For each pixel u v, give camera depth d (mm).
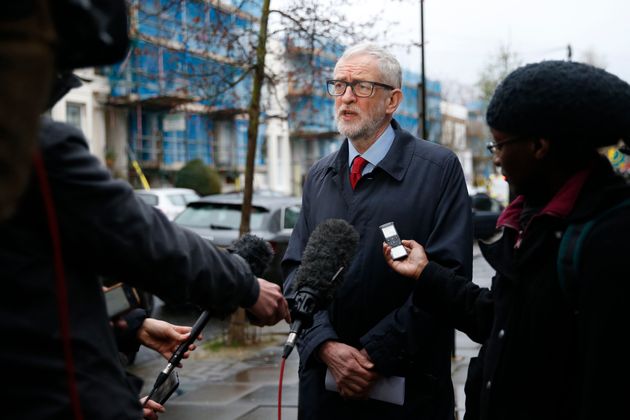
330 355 2656
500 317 1753
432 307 2311
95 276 1476
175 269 1535
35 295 1324
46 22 1066
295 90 7395
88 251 1407
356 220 2783
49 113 1504
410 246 2410
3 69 1003
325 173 3012
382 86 2861
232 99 7500
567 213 1573
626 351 1413
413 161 2824
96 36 1202
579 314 1507
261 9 6602
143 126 27938
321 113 7859
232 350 6781
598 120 1554
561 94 1563
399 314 2604
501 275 1790
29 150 1046
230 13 6930
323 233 2324
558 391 1587
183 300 1609
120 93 25359
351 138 2863
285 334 7531
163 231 1525
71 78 1527
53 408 1333
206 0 6809
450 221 2725
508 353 1680
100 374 1424
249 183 6672
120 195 1433
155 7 6914
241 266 1777
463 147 51031
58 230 1366
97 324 1448
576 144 1598
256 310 1861
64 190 1353
